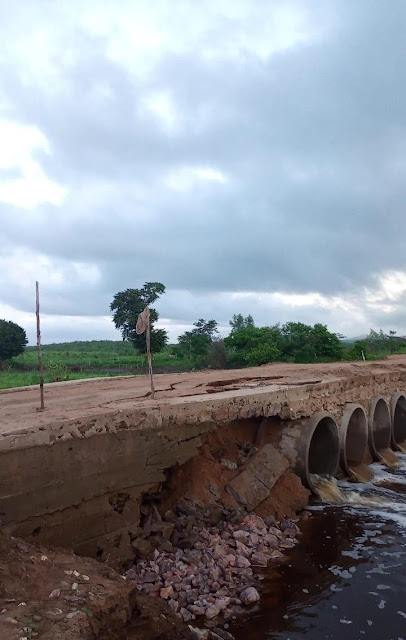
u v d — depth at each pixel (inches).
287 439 495.2
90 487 315.0
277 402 504.1
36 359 2091.5
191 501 374.0
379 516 435.2
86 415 327.9
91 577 230.4
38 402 437.7
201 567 315.9
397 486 548.4
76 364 1813.5
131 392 518.3
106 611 205.3
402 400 832.9
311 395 569.9
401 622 269.9
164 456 372.8
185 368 1727.4
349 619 272.4
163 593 287.3
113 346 3132.4
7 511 272.1
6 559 234.4
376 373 794.2
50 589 211.8
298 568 331.3
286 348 1720.0
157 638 221.5
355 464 623.5
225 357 1738.4
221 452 450.9
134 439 347.6
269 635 256.4
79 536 307.9
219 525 375.9
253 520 386.6
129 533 335.0
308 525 412.2
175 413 386.9
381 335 2449.6
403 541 378.9
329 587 306.8
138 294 1786.4
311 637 255.6
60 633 180.2
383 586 308.5
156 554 328.8
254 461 444.5
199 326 2050.9
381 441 735.1
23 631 178.2
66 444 303.4
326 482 520.1
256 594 290.2
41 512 287.6
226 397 450.0
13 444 275.6
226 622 266.8
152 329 1787.6
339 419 628.1
